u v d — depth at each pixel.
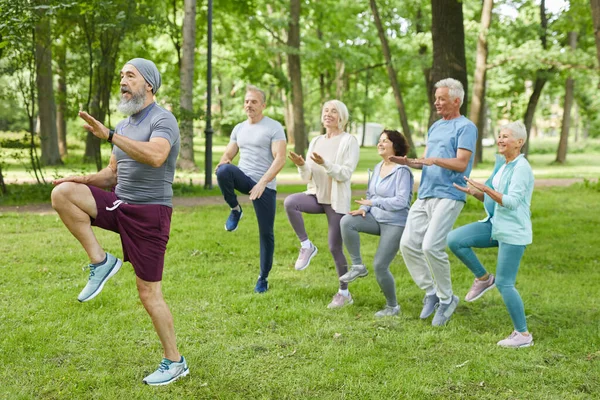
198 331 4.68
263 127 5.70
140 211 3.59
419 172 22.50
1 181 12.83
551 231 9.66
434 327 4.94
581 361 4.16
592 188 15.83
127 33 13.84
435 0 12.39
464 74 12.55
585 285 6.39
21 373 3.83
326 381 3.77
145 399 3.51
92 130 3.25
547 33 25.25
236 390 3.66
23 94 12.84
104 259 3.59
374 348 4.38
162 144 3.47
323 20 27.39
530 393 3.66
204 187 14.82
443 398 3.58
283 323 4.95
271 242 5.84
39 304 5.27
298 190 14.54
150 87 3.62
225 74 34.12
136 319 4.93
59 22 12.86
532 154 44.50
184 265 6.90
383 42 23.83
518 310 4.48
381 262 5.15
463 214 11.25
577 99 34.50
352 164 5.41
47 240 8.09
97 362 4.02
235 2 23.09
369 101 38.25
